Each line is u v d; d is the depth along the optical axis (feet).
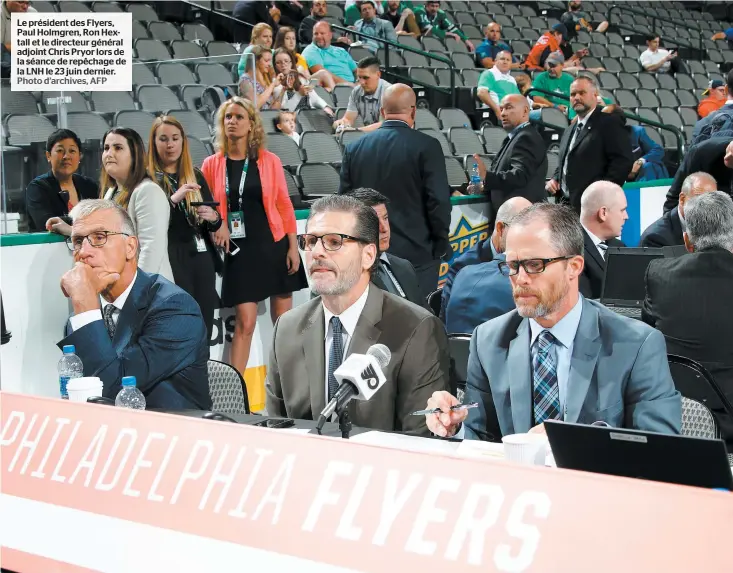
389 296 8.93
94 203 10.72
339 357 8.73
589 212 15.25
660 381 7.72
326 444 5.03
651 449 5.28
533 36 45.50
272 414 9.21
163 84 15.71
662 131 34.32
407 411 8.55
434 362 8.62
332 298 8.66
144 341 10.28
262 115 21.99
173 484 5.42
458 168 23.04
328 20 37.19
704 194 10.85
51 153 13.69
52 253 13.52
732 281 10.52
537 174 19.99
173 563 5.23
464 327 11.82
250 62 16.16
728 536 3.85
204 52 29.86
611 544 4.06
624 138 20.02
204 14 34.27
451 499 4.52
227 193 15.37
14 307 13.16
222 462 5.32
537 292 7.70
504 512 4.36
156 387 10.28
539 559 4.18
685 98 40.96
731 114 19.16
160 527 5.34
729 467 5.06
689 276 10.66
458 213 19.81
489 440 8.38
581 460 5.60
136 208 13.88
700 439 5.05
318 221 8.46
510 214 12.89
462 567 4.34
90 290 10.66
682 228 16.60
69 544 5.67
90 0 31.07
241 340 15.71
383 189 16.28
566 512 4.22
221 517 5.15
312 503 4.91
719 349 10.50
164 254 14.06
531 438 6.57
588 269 15.11
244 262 15.48
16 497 6.00
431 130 25.73
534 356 8.10
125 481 5.62
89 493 5.71
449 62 32.32
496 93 32.53
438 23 40.88
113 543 5.49
